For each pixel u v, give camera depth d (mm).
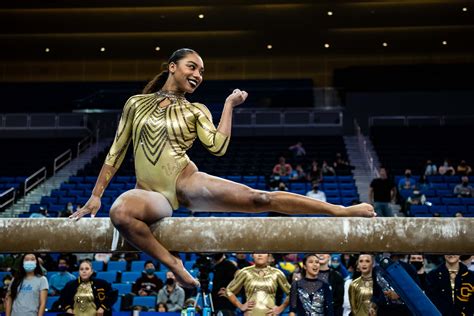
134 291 9570
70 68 27781
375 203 12539
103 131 22828
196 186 3168
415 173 18531
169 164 3207
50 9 23141
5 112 24375
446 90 23391
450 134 21531
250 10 23031
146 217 3035
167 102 3346
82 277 6730
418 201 14977
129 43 26062
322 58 27016
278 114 22984
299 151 20297
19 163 20562
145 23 24203
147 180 3229
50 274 10211
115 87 25688
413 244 3016
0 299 8719
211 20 23938
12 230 3166
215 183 3160
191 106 3324
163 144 3230
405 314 5344
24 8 22703
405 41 25578
